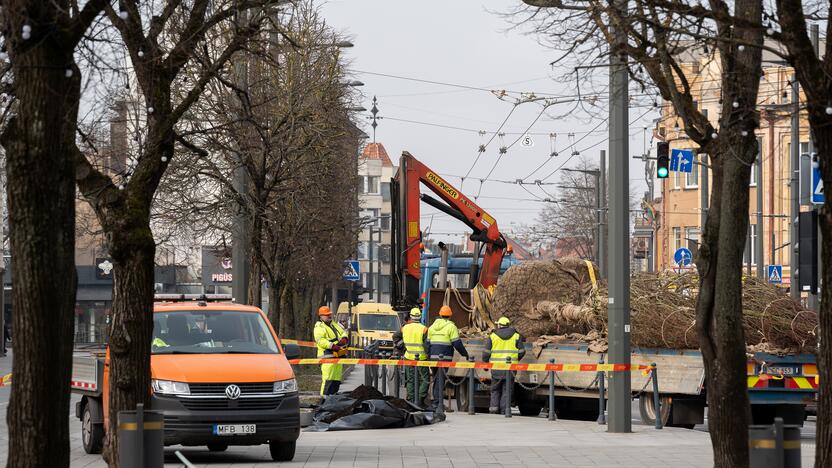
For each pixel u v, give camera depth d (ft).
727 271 80.23
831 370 66.44
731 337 80.38
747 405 80.84
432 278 260.42
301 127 212.84
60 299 64.59
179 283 501.56
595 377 163.43
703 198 306.96
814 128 67.36
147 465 65.72
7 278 501.56
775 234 423.64
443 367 176.76
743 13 75.61
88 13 64.18
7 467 64.34
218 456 118.62
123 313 86.84
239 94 107.55
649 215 532.73
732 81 78.54
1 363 372.38
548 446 126.72
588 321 172.04
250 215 188.44
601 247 383.65
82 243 485.97
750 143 79.56
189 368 110.52
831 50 67.41
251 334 121.19
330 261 336.49
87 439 123.44
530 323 187.11
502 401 179.83
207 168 197.26
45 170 63.72
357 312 354.33
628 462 110.73
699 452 120.26
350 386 278.05
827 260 66.74
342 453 119.24
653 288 158.71
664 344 152.87
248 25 95.61
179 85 188.03
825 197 67.05
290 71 205.87
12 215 63.87
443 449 123.34
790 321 148.25
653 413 157.07
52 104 63.67
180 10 92.43
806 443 136.77
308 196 254.68
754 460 52.01
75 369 127.03
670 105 85.66
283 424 110.42
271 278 225.76
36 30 62.34
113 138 102.58
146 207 87.71
